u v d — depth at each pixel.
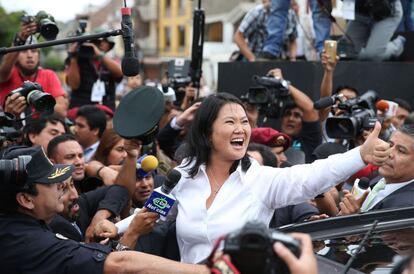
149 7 40.16
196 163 3.55
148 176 4.62
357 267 2.66
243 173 3.49
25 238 3.20
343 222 2.97
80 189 4.97
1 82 6.56
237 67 7.16
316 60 7.24
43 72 6.81
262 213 3.46
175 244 3.68
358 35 7.17
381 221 2.95
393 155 3.87
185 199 3.53
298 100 5.87
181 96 6.75
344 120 4.71
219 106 3.50
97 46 7.74
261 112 5.78
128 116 4.11
